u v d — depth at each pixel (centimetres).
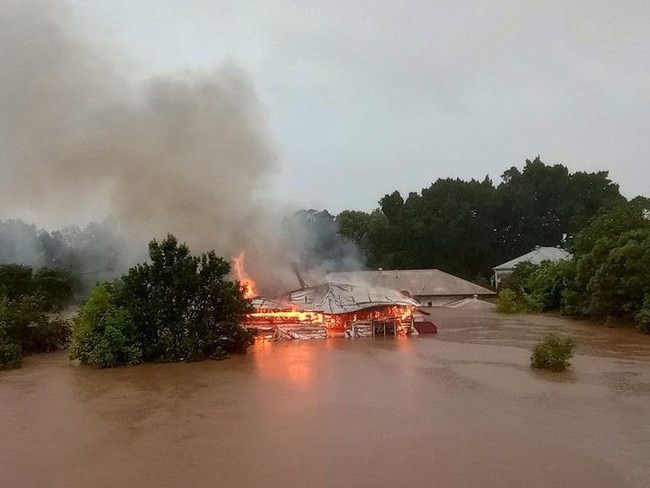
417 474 978
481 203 8525
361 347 2564
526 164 9150
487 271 8481
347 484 941
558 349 1950
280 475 984
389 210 8800
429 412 1377
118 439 1219
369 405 1456
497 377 1797
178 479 977
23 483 983
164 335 2308
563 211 8650
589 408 1398
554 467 1003
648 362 2064
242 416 1376
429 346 2555
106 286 2428
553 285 4362
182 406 1502
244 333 2438
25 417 1425
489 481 943
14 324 2506
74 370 2120
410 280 5606
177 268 2375
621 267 3272
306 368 2033
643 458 1043
